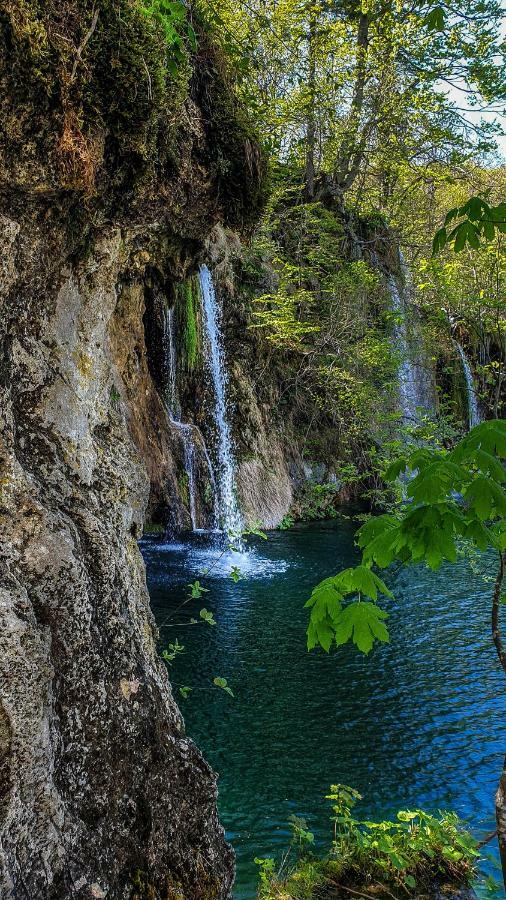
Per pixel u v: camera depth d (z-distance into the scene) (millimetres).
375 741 4812
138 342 10516
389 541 1818
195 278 12109
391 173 15609
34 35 1544
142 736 1974
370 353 13016
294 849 3553
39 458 1822
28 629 1459
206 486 12250
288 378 14742
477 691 5699
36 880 1404
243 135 2699
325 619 1824
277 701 5434
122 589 2059
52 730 1577
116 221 2160
